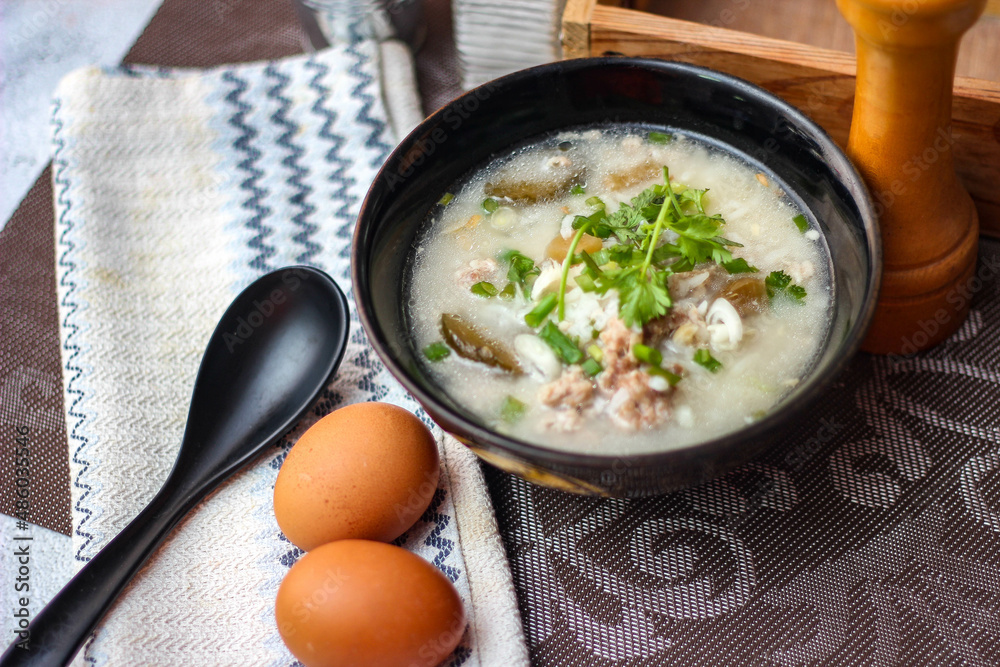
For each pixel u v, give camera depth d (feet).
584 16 1.70
